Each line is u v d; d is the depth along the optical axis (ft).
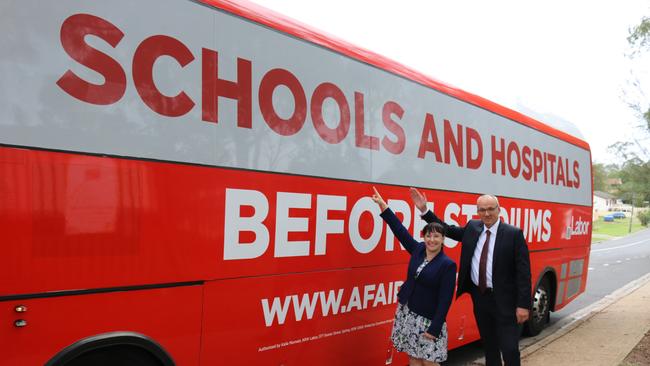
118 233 9.38
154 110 10.05
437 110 18.44
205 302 10.78
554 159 27.50
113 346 9.57
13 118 8.25
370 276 15.31
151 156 9.95
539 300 26.63
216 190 11.03
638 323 30.30
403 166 16.63
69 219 8.77
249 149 11.76
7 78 8.23
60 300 8.64
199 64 10.91
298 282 12.94
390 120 16.21
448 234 17.53
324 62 14.02
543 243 26.00
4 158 8.12
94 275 9.05
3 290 8.03
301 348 13.08
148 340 9.75
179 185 10.36
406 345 14.60
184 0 10.77
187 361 10.48
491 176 21.44
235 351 11.42
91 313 9.02
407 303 14.75
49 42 8.73
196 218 10.62
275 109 12.46
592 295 43.57
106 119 9.33
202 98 10.90
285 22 13.08
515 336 15.76
